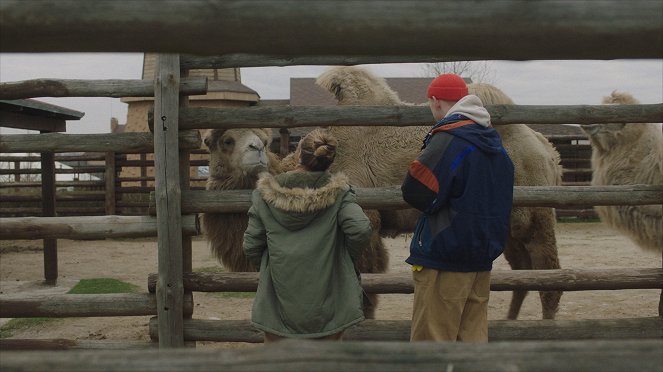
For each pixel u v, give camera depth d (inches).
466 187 127.0
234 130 224.2
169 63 180.1
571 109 189.0
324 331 129.4
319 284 128.1
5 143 187.0
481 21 51.3
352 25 51.1
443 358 51.6
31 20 49.1
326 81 217.5
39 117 355.3
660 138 237.9
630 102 232.5
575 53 54.1
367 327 187.8
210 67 186.1
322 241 129.7
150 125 186.7
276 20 50.5
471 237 127.6
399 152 218.4
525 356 51.9
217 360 50.6
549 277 192.2
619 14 51.2
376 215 213.8
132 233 187.0
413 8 51.1
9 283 358.3
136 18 49.7
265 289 133.9
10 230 185.6
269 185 132.4
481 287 136.6
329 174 136.3
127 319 273.6
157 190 180.5
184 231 184.7
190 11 49.8
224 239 217.6
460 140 128.0
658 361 51.3
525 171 220.5
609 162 243.3
